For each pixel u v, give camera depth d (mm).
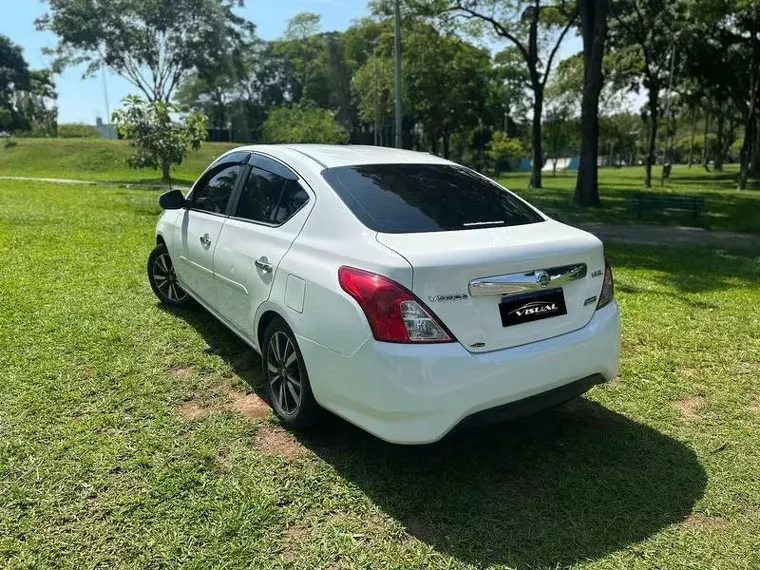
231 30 36625
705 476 3160
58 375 4074
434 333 2732
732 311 6129
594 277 3299
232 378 4160
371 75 43188
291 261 3344
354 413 2945
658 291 7055
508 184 39625
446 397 2732
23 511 2705
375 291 2766
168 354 4516
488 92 45031
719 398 4078
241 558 2475
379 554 2525
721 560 2541
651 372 4480
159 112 15594
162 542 2547
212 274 4367
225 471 3072
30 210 12062
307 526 2689
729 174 50344
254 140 66188
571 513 2824
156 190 20406
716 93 40125
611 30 32906
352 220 3176
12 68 66875
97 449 3213
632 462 3279
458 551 2557
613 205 20266
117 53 34156
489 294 2848
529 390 2949
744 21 30391
